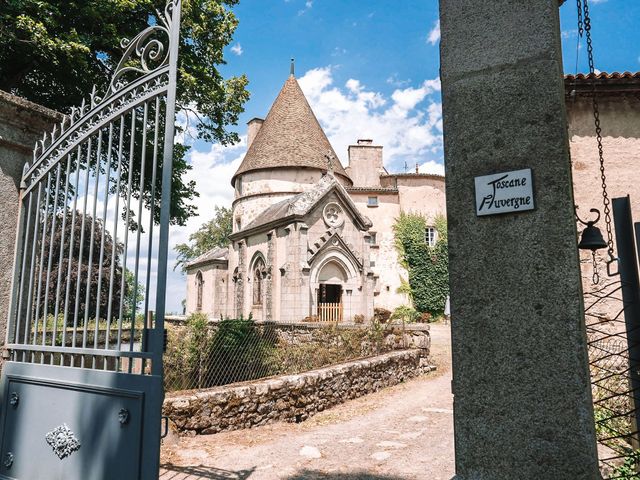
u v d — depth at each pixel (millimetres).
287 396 7660
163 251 3230
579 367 2168
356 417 8047
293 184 31312
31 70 14117
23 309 4121
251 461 5449
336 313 21156
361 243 22828
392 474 5078
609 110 9727
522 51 2496
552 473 2164
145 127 3527
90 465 3270
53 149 4082
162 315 3170
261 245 24406
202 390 6797
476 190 2512
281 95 34438
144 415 3080
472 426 2383
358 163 35938
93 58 14227
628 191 9336
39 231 4535
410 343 13539
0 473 3697
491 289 2418
